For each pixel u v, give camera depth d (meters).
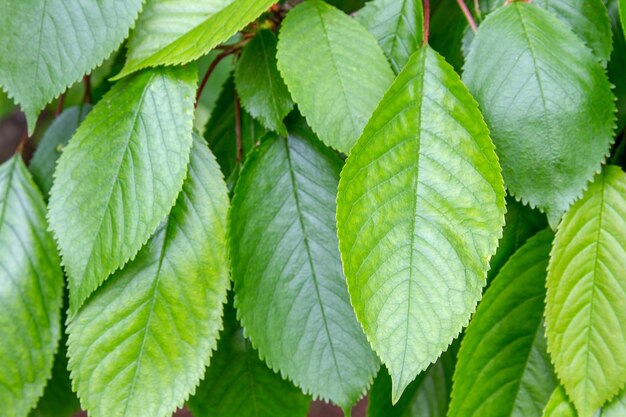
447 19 0.54
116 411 0.48
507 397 0.50
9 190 0.51
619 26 0.51
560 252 0.48
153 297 0.49
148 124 0.48
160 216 0.47
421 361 0.44
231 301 0.52
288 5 0.51
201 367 0.48
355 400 0.48
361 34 0.47
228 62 0.73
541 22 0.47
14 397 0.50
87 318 0.49
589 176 0.47
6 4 0.48
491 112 0.47
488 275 0.50
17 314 0.50
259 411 0.52
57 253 0.51
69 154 0.48
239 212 0.48
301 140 0.49
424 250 0.45
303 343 0.48
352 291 0.45
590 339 0.48
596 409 0.48
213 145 0.53
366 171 0.45
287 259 0.49
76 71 0.48
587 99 0.47
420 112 0.46
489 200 0.45
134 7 0.48
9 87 0.48
